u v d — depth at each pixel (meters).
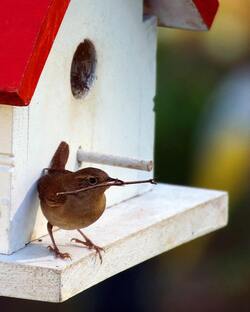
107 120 9.81
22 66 8.01
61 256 8.59
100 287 13.05
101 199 8.71
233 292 13.06
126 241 9.14
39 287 8.38
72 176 8.64
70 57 9.09
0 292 8.47
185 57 12.88
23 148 8.62
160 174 12.50
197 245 13.14
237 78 12.95
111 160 9.17
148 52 10.45
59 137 9.08
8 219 8.59
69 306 12.91
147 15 10.50
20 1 8.30
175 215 9.83
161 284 13.17
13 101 8.02
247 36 13.17
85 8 9.21
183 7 10.30
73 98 9.23
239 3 13.38
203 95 12.69
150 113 10.64
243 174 12.60
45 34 8.21
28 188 8.75
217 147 12.54
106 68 9.70
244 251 12.98
